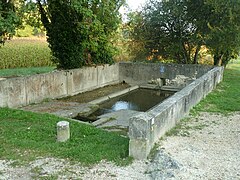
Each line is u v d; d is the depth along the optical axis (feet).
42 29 41.11
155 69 45.70
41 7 35.91
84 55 40.91
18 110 24.95
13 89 28.17
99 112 30.50
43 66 72.13
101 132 19.74
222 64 51.37
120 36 48.91
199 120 22.16
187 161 14.12
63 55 37.58
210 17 44.04
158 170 13.09
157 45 50.34
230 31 39.91
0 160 15.03
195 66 42.75
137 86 45.06
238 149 16.10
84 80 39.58
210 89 32.94
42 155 15.62
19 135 18.63
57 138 17.71
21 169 13.99
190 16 45.75
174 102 19.92
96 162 14.61
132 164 14.29
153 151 15.44
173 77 44.60
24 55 69.46
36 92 31.27
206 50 50.47
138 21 48.73
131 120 14.65
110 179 12.85
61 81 35.04
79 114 28.22
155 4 48.55
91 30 38.01
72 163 14.60
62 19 35.96
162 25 48.44
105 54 44.21
